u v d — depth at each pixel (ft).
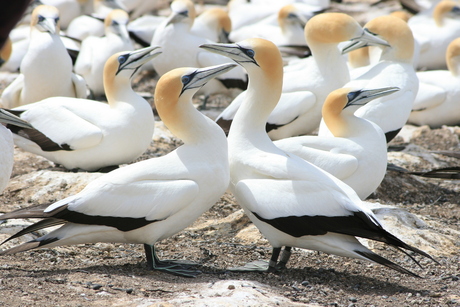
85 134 49.19
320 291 31.73
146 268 34.22
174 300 27.73
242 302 27.68
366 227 31.50
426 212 48.73
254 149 35.47
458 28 88.94
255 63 35.86
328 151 42.37
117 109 50.21
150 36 96.32
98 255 36.94
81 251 37.42
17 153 59.31
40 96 63.05
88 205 32.01
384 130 51.62
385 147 43.65
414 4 115.03
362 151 42.27
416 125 72.43
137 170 32.91
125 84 50.65
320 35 54.60
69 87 64.28
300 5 107.04
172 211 32.50
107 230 32.55
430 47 89.51
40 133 50.72
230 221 43.37
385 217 42.27
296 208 32.50
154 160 33.65
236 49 35.78
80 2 116.37
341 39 54.08
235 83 73.15
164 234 33.65
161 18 100.99
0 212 43.73
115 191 32.30
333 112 43.06
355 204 32.42
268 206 32.83
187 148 34.17
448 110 69.31
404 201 51.39
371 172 42.63
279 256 37.47
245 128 36.09
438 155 61.16
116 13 77.15
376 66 55.31
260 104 35.96
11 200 46.68
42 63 61.67
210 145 34.19
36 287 29.45
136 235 33.12
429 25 91.45
